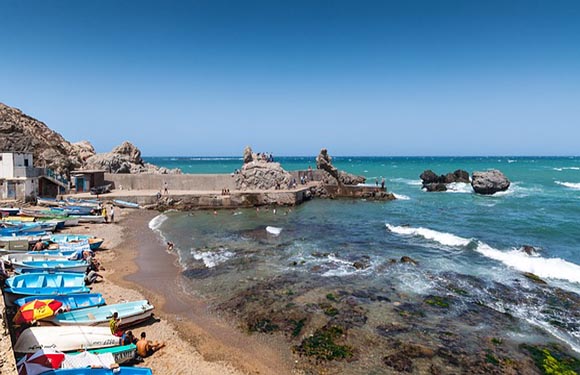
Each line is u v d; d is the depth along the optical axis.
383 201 52.31
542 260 22.61
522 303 16.83
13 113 58.88
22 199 36.38
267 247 26.73
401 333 14.35
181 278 20.23
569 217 36.44
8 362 9.00
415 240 28.72
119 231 31.14
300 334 14.33
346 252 25.30
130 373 10.59
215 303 17.08
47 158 50.47
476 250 25.30
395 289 18.53
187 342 13.63
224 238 29.62
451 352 13.07
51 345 11.38
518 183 71.69
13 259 19.05
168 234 30.92
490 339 13.91
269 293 18.16
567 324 14.96
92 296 15.71
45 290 15.85
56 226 29.39
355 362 12.52
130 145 68.31
